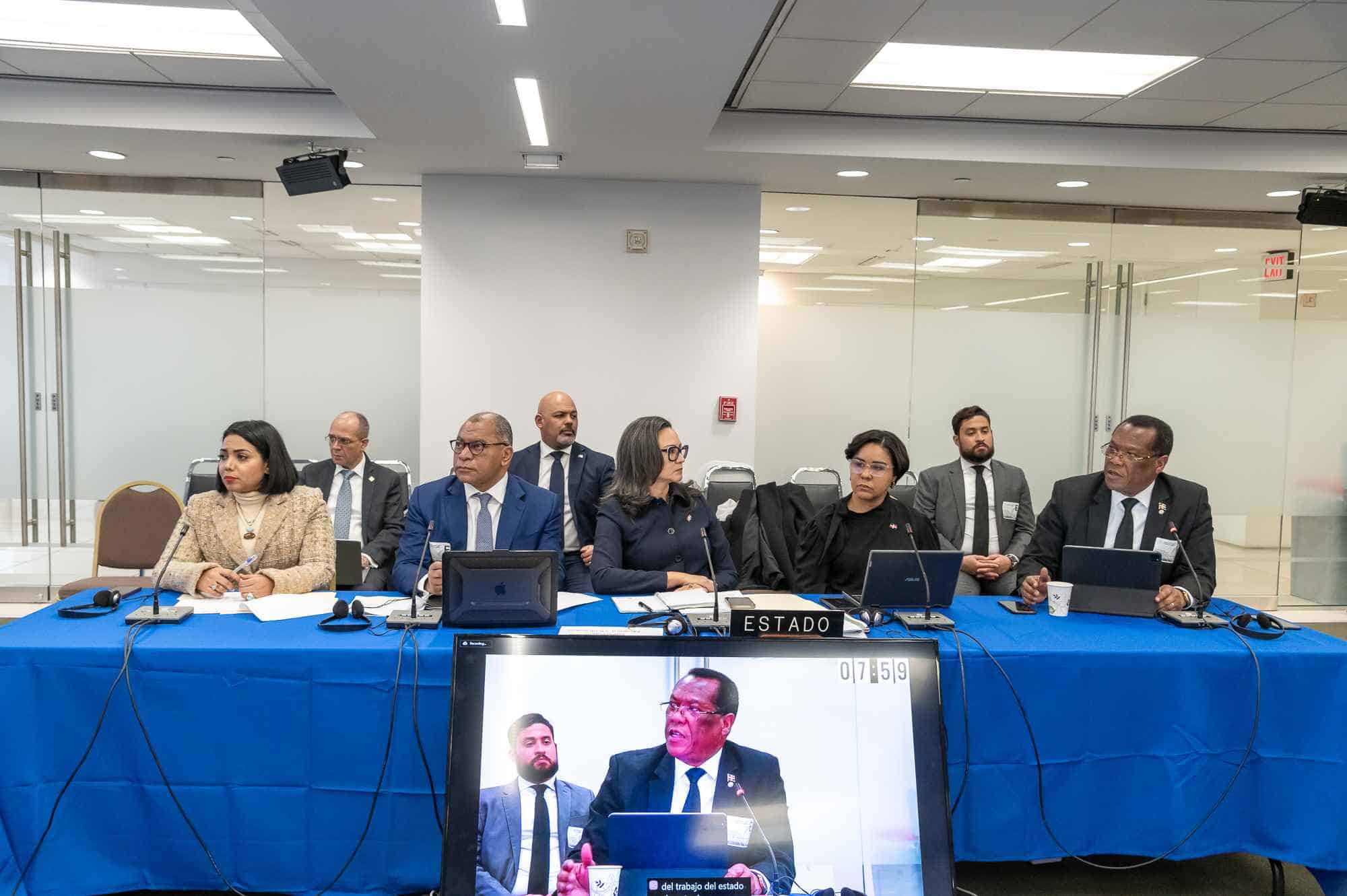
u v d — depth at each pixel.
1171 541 2.97
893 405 6.79
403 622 2.34
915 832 1.73
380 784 2.15
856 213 6.06
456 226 5.17
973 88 3.93
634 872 1.68
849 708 1.79
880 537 3.17
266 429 2.91
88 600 2.61
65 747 2.11
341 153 4.38
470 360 5.24
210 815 2.15
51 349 5.40
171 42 3.57
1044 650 2.29
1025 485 4.30
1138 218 5.84
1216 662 2.31
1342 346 6.02
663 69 3.26
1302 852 2.29
